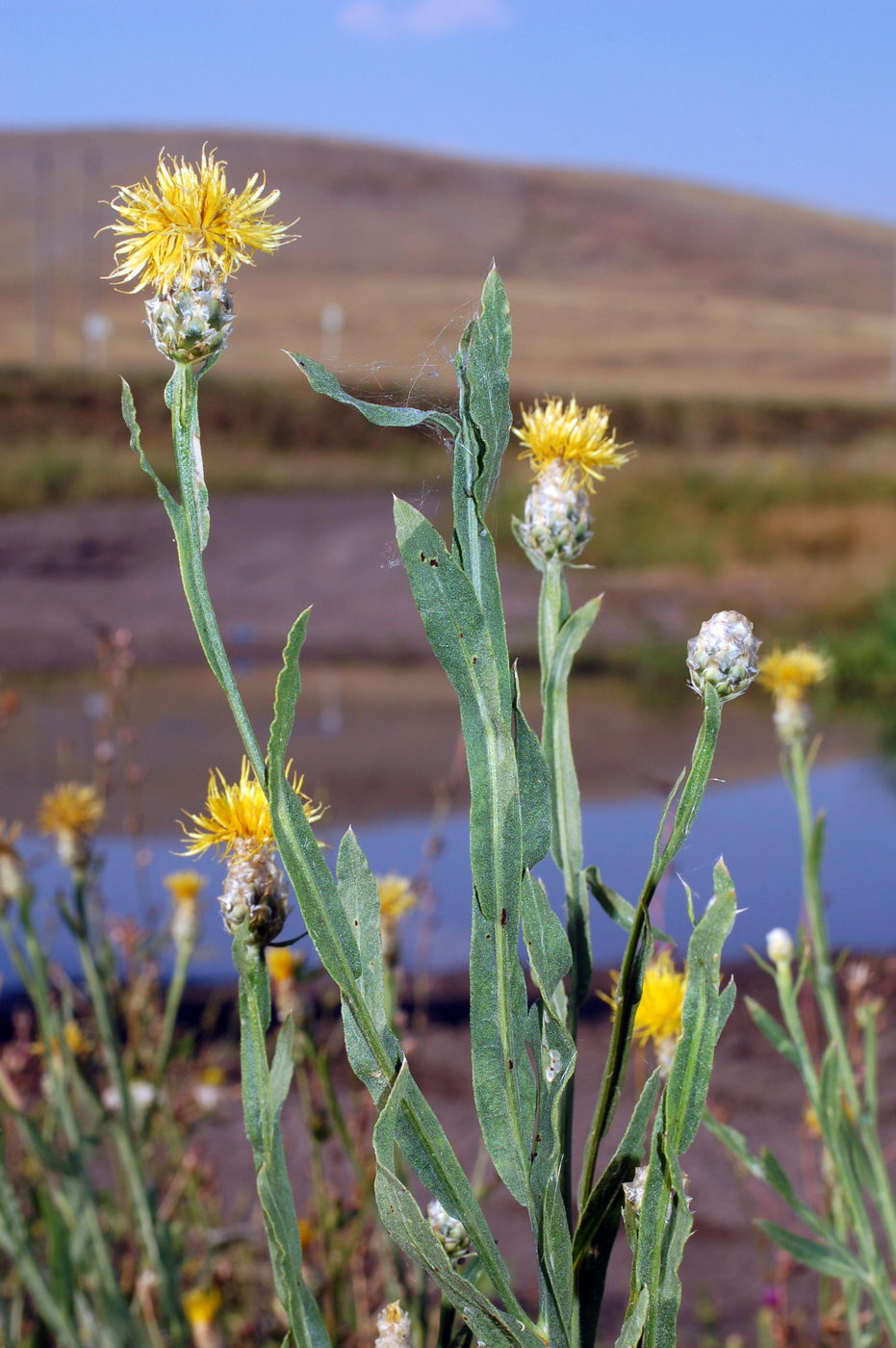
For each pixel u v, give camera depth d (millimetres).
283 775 702
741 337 52531
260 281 54688
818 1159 3162
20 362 39188
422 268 61312
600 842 6039
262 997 816
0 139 73188
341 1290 2084
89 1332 1881
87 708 9469
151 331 721
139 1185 1877
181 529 704
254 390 25719
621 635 13219
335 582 14680
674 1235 724
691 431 29828
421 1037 3691
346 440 25266
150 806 6629
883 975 3818
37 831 5828
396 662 11984
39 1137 1813
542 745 930
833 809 6961
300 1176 2879
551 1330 740
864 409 31500
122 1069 1907
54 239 60375
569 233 68688
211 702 9875
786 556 16781
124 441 21547
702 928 737
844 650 11742
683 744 8773
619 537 17156
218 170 742
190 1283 2385
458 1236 952
